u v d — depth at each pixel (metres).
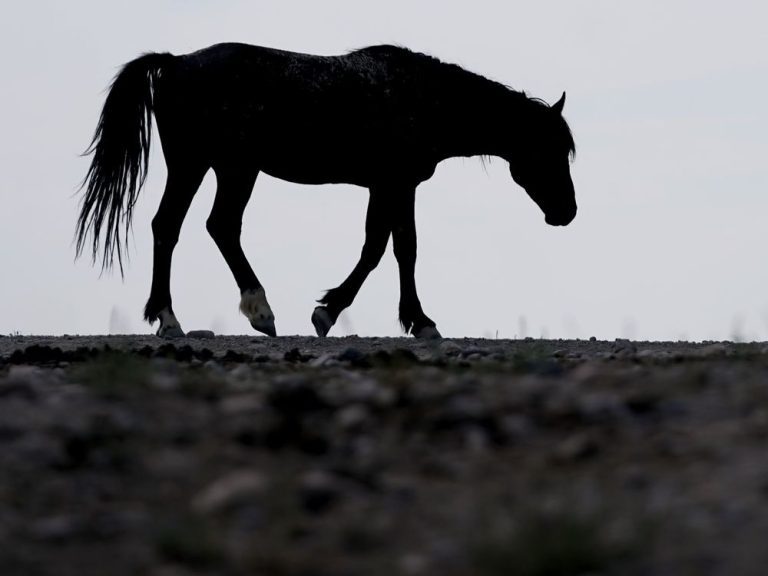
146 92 22.42
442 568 5.40
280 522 6.12
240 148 23.00
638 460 6.93
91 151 22.30
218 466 7.06
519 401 8.22
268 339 22.14
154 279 22.97
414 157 24.89
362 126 23.95
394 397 8.34
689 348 20.02
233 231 23.27
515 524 5.63
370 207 24.92
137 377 9.55
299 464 7.09
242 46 23.25
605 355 15.41
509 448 7.37
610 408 7.87
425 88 24.91
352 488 6.56
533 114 26.38
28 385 9.27
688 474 6.55
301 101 23.31
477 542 5.53
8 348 19.22
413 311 24.77
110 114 22.22
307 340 21.94
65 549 5.80
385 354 13.99
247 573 5.52
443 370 11.61
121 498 6.57
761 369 10.31
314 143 23.64
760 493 6.11
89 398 8.71
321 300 25.22
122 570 5.54
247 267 23.42
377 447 7.36
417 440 7.54
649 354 15.76
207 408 8.44
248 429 7.63
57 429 7.66
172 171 22.97
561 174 26.98
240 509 6.29
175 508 6.39
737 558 5.27
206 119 22.70
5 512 6.26
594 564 5.30
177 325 22.83
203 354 16.03
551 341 23.23
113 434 7.53
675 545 5.50
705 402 8.16
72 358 16.22
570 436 7.51
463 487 6.60
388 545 5.79
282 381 9.88
